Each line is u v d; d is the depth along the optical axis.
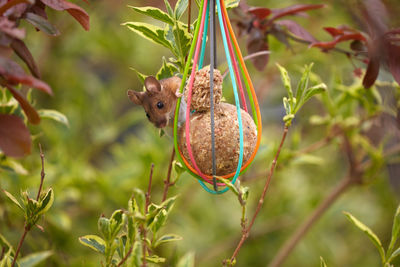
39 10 1.54
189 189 2.24
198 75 1.55
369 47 1.61
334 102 1.86
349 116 1.87
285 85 1.59
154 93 1.59
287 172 2.17
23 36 1.46
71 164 2.00
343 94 1.84
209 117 1.55
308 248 2.30
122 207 1.98
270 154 1.89
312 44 1.66
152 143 2.03
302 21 2.22
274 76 2.23
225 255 2.30
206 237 2.33
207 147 1.54
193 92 1.55
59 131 2.19
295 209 2.30
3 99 1.66
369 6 1.64
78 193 1.96
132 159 2.12
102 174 2.04
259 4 2.33
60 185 1.94
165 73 1.62
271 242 2.30
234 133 1.54
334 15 2.08
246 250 2.28
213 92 1.55
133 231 1.53
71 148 2.22
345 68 1.92
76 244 1.93
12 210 1.82
